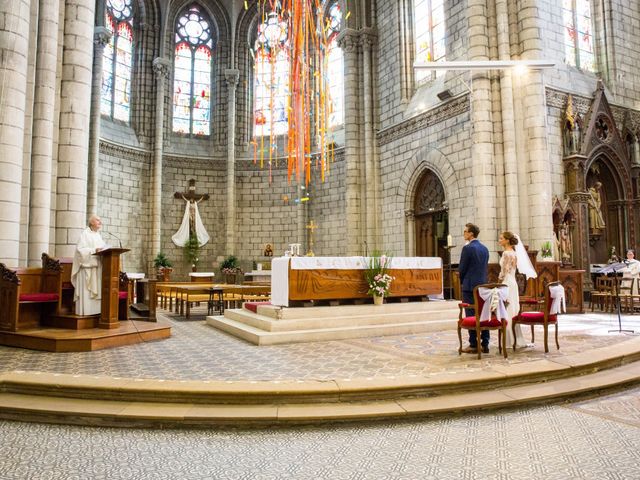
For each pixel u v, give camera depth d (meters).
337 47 24.00
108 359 6.89
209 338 9.11
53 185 10.79
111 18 23.20
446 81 17.27
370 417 4.76
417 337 9.02
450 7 17.12
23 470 3.63
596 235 16.28
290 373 5.96
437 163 17.42
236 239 25.62
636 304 14.18
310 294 9.34
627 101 17.88
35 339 7.74
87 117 11.33
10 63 8.97
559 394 5.45
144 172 23.91
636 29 18.67
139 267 23.30
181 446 4.19
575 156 15.16
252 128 26.55
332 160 23.77
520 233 14.41
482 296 6.86
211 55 26.73
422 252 18.80
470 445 4.15
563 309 8.45
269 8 25.80
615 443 4.13
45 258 9.12
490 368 6.07
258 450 4.09
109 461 3.83
